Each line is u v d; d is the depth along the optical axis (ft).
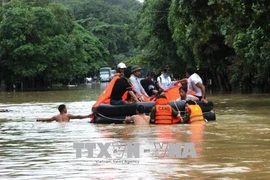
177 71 184.85
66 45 235.81
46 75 236.22
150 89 56.18
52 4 261.03
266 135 36.06
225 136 35.68
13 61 224.53
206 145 31.14
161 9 176.96
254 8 62.13
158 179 21.62
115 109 47.98
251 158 26.43
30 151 30.53
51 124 48.75
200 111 46.60
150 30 182.29
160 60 184.85
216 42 122.21
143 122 45.93
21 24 220.23
